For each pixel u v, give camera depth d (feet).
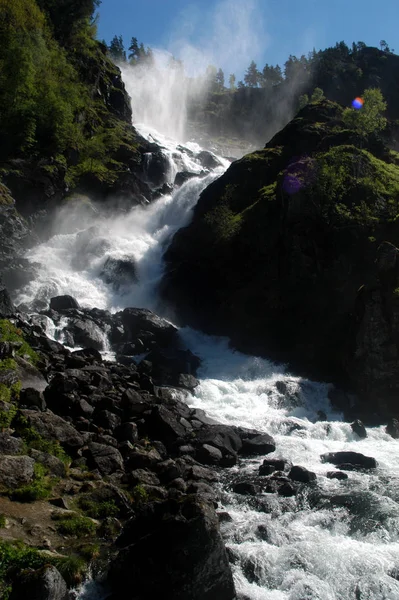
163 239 160.15
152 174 215.31
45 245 151.84
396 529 46.98
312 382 95.50
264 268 119.65
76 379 72.18
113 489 48.65
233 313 120.67
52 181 161.79
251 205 137.28
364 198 111.55
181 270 135.33
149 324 109.81
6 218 138.51
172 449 63.72
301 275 108.47
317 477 58.95
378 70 398.83
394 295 87.61
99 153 198.39
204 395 87.30
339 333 102.06
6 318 89.10
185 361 96.37
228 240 128.88
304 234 109.29
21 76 172.24
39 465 50.19
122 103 253.03
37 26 212.43
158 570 35.14
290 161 145.28
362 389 90.07
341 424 78.13
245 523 46.88
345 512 49.98
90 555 38.75
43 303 115.44
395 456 67.56
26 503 44.96
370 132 149.28
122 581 35.91
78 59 233.14
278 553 41.88
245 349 112.88
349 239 105.19
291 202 111.04
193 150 298.15
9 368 64.80
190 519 35.99
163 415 66.64
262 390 91.25
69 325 101.91
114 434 63.16
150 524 38.70
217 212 139.64
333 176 109.19
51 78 194.80
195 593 34.63
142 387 78.18
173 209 175.42
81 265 145.69
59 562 36.73
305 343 104.94
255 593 37.06
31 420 57.00
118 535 42.55
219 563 35.42
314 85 447.42
